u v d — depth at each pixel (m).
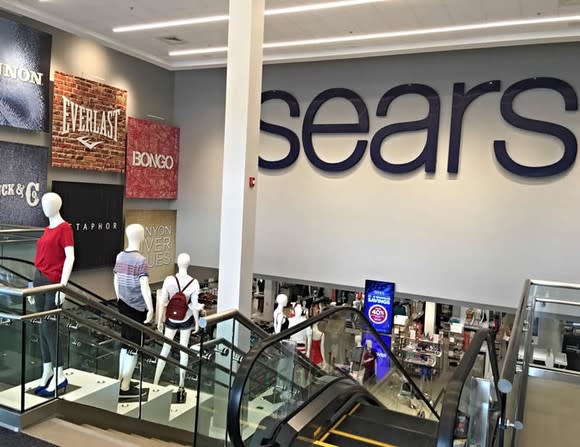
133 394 4.92
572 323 4.84
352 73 9.27
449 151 8.55
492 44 7.53
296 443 3.12
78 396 3.89
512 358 2.50
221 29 7.87
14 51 7.57
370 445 3.20
